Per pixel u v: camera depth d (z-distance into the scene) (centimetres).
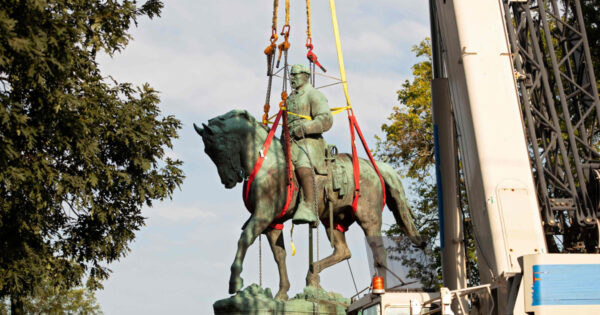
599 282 694
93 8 1509
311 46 1301
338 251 1275
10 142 1228
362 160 1318
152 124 1691
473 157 895
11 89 1322
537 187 928
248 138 1217
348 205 1264
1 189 1370
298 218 1181
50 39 1202
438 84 1087
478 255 888
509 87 905
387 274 898
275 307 1117
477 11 928
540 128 955
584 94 1020
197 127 1227
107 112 1602
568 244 951
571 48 1066
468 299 855
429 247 910
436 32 1126
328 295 1188
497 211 852
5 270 1432
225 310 1110
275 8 1245
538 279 696
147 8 1655
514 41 952
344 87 1298
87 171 1500
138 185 1661
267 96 1286
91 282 1697
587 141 988
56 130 1338
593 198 924
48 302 3362
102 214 1605
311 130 1238
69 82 1329
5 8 1161
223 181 1217
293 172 1226
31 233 1498
